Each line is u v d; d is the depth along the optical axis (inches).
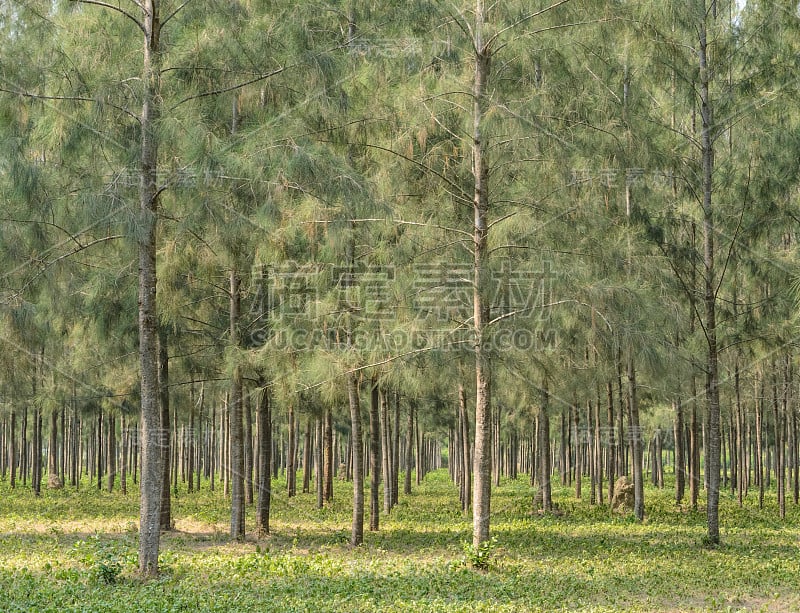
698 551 636.7
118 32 483.8
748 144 654.5
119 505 1080.2
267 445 737.0
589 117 588.7
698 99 699.4
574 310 571.2
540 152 548.7
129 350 776.9
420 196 599.2
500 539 729.0
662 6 610.5
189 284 671.1
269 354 611.8
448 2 553.6
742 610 405.7
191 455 1347.2
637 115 660.1
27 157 428.1
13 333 521.0
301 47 473.4
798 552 629.3
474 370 645.3
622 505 991.6
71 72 440.5
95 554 549.6
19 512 960.9
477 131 561.0
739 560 584.1
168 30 487.5
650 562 573.0
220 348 739.4
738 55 666.8
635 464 898.7
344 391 645.3
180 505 1085.1
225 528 783.1
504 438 1814.7
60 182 454.0
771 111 657.6
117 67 453.7
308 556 592.7
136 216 421.1
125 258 634.2
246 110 499.8
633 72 661.3
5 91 424.5
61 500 1151.0
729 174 696.4
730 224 687.7
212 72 466.9
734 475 1346.0
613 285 562.9
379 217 490.9
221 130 503.8
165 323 679.1
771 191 651.5
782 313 685.3
